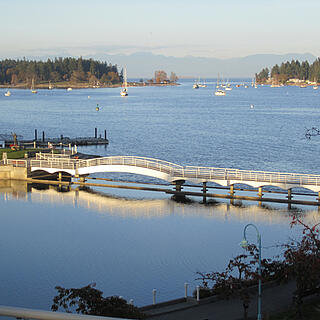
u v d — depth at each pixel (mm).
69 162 63125
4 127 148875
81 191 58625
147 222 45719
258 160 87625
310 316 23406
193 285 31188
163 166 59406
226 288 26250
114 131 138500
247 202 53312
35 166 63438
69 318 6695
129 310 21719
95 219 46750
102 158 61812
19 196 55656
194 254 37062
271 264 28797
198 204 52656
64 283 31578
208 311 24781
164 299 29031
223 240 40406
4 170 63375
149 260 35781
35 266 34656
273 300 25859
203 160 88312
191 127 148500
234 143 111188
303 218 46469
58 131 138875
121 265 34875
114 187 60688
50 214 48500
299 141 113625
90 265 34812
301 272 23734
